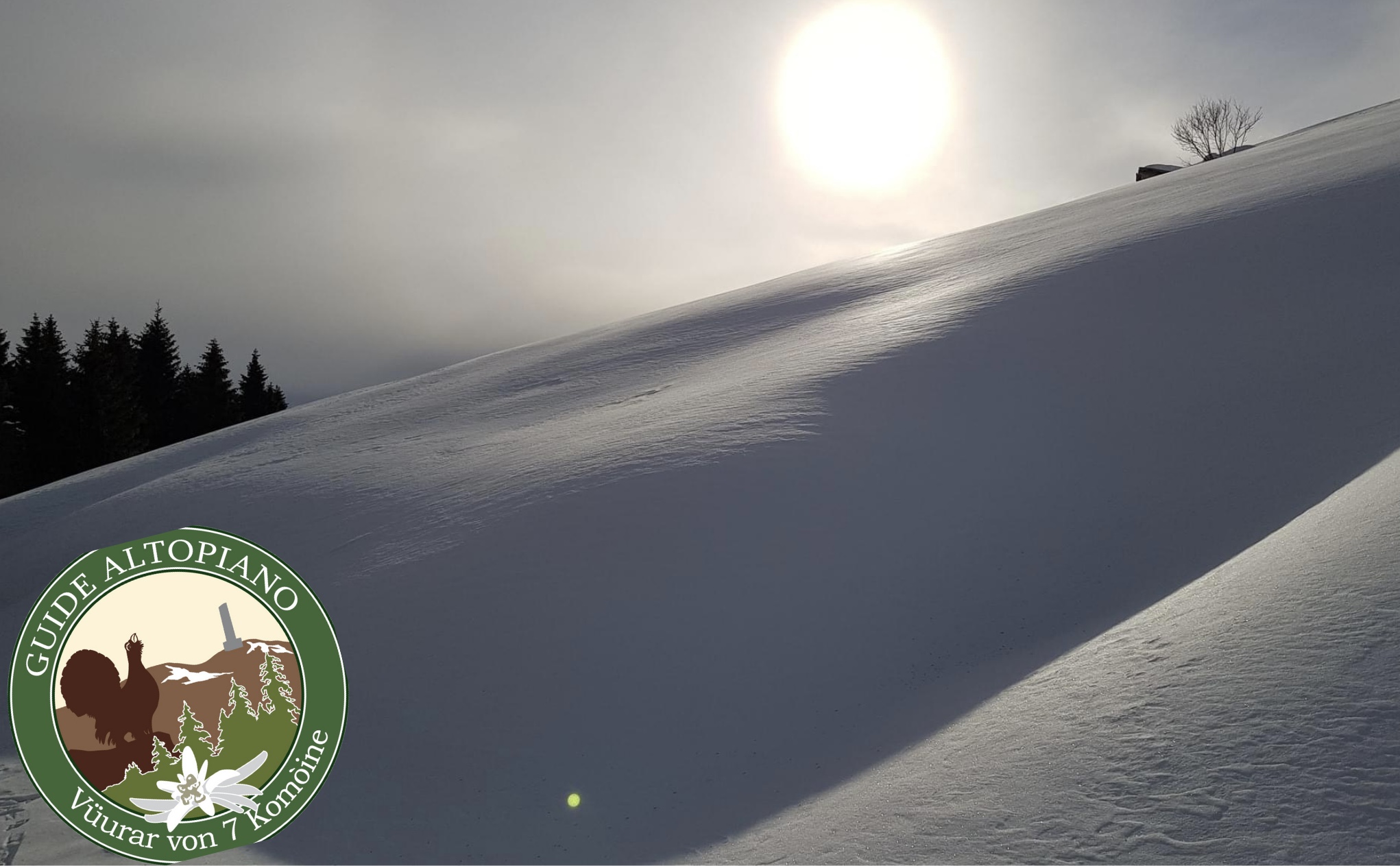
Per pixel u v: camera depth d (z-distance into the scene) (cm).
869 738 559
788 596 750
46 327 4950
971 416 999
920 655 674
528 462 1195
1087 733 369
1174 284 1224
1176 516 775
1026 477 882
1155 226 1589
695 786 570
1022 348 1143
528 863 514
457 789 602
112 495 2133
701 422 1116
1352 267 1119
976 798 359
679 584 775
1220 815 279
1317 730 295
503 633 759
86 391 4922
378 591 873
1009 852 310
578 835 537
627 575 796
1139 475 852
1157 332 1105
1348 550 413
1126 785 317
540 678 702
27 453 4784
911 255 2480
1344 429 801
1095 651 477
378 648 771
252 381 7450
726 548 812
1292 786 277
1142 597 652
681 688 672
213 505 1559
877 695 634
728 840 466
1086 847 293
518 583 820
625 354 2109
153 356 6247
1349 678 312
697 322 2298
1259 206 1486
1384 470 555
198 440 2727
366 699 708
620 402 1527
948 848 329
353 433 2012
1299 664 337
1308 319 1030
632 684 682
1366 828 249
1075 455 905
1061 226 2194
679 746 617
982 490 869
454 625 784
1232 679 352
